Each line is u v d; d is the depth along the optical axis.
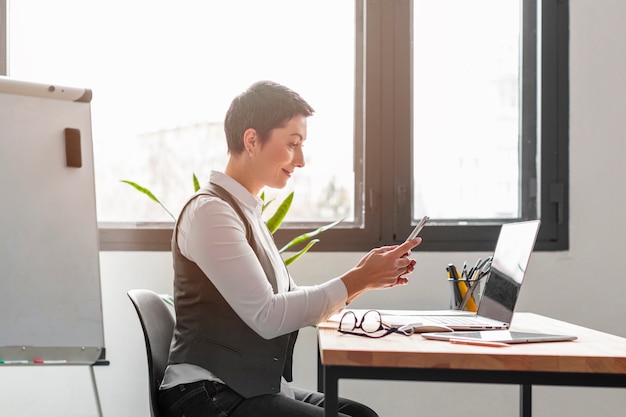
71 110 1.83
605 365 1.12
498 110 2.59
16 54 2.62
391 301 2.48
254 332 1.48
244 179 1.63
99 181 2.61
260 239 1.60
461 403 2.46
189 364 1.46
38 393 2.49
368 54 2.55
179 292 1.53
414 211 2.58
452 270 2.01
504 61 2.59
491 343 1.23
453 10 2.60
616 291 2.47
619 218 2.49
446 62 2.60
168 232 2.53
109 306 2.52
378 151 2.54
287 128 1.58
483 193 2.58
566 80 2.52
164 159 2.61
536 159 2.55
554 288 2.48
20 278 1.71
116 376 2.50
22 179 1.74
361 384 2.46
